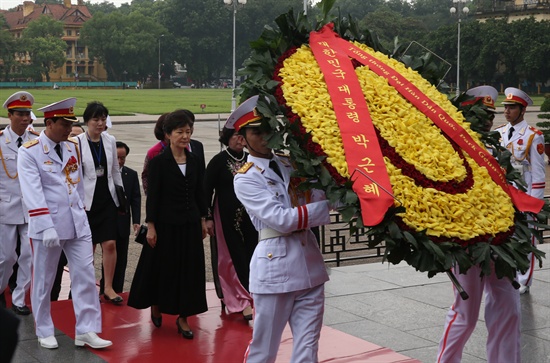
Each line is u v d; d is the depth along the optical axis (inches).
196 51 4291.3
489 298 197.0
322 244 359.3
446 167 179.8
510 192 188.9
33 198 232.8
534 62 2472.9
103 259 291.7
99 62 4424.2
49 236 230.2
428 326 262.4
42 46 4121.6
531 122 1374.3
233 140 263.7
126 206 302.7
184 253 248.7
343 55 196.2
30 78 4259.4
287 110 179.8
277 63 191.6
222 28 4215.1
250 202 177.2
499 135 207.6
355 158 171.6
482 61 2559.1
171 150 251.1
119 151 304.2
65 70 4493.1
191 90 3836.1
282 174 183.3
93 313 240.4
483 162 189.3
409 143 180.2
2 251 283.9
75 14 4589.1
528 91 2682.1
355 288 313.7
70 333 256.2
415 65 214.5
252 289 179.9
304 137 173.5
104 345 238.1
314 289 179.5
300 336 176.4
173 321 270.5
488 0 3179.1
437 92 204.7
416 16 4372.5
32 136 294.7
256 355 180.5
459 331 201.3
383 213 161.0
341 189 167.2
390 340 247.8
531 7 2874.0
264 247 178.9
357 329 259.4
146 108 1956.2
